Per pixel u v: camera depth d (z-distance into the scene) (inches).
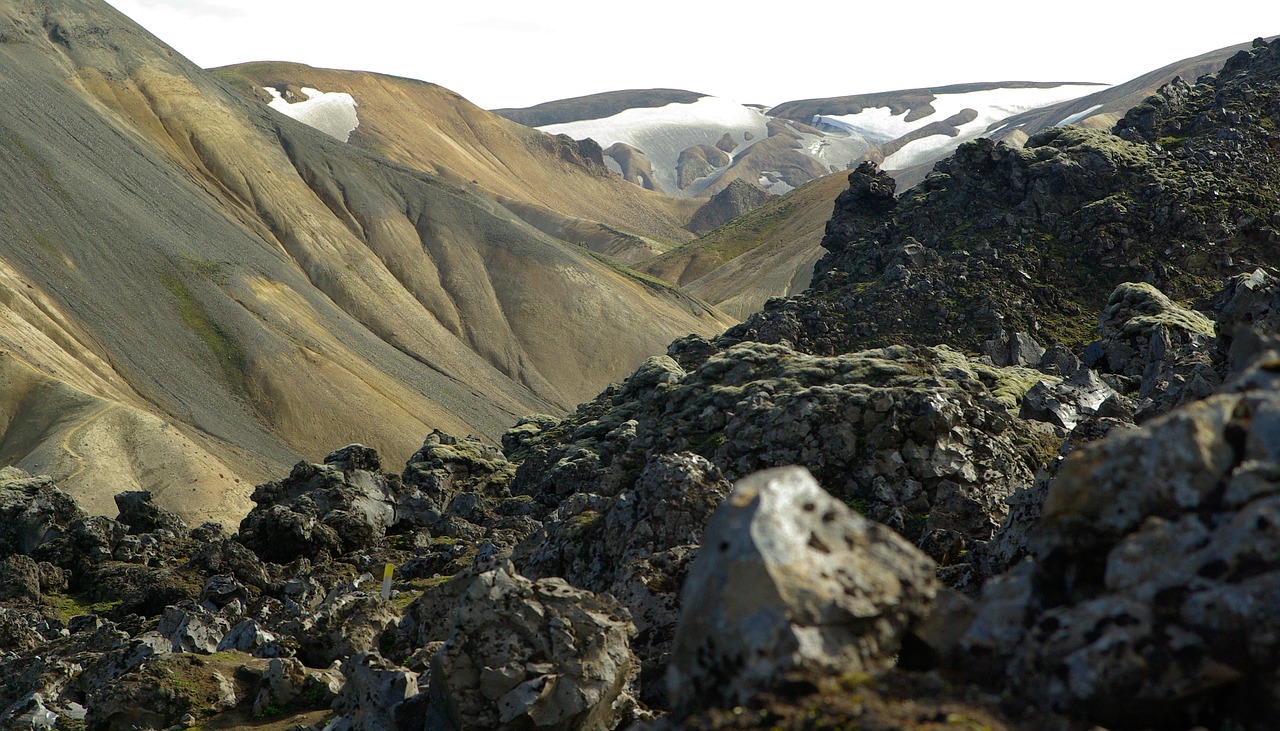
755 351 2413.9
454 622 587.2
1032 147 5570.9
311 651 1019.3
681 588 735.7
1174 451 267.1
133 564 2378.2
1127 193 5036.9
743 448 1418.6
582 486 2642.7
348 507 2474.2
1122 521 270.5
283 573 2153.1
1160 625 243.6
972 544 989.2
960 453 1301.7
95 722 877.8
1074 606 271.1
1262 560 239.8
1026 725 240.8
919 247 5022.1
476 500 2763.3
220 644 1066.7
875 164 5782.5
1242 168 5024.6
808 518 277.3
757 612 257.9
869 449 1332.4
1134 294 2923.2
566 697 563.5
